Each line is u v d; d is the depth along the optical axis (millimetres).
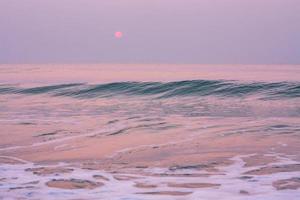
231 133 13914
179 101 22453
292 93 22781
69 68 62188
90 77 37250
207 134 13875
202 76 33938
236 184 8586
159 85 25516
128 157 11148
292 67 59188
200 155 11141
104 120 17000
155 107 20656
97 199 7844
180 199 7762
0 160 11016
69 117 18062
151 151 11750
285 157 10648
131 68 60656
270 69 50000
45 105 22141
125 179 9133
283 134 13492
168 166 10156
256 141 12609
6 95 26516
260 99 21984
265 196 7781
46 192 8297
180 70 49188
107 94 25719
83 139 13531
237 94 23672
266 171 9461
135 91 25625
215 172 9523
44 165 10453
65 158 11164
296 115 17406
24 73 45812
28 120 17359
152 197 7906
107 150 11992
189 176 9266
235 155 11016
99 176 9391
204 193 8078
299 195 7777
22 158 11211
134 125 15711
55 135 14180
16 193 8242
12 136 14078
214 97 23344
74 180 9102
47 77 38500
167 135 13883
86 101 23531
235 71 43906
